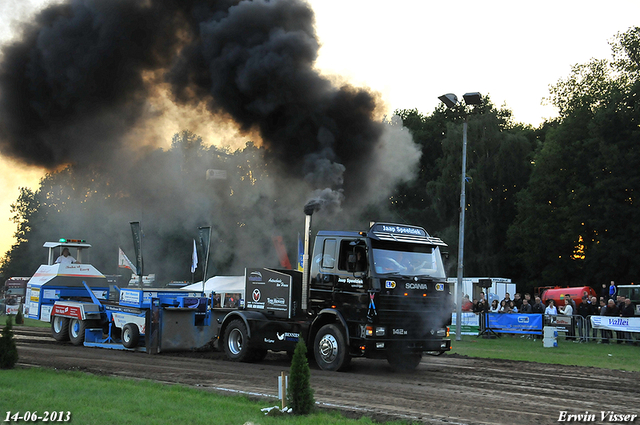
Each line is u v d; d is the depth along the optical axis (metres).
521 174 55.47
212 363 15.66
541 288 52.03
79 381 11.22
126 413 8.53
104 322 19.95
